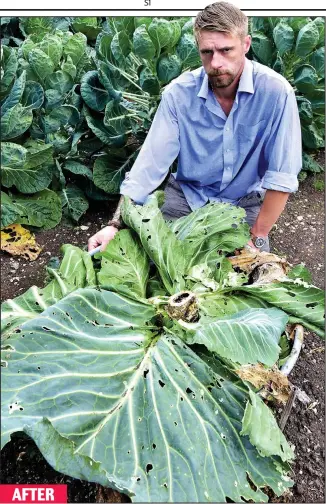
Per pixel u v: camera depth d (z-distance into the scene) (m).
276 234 4.05
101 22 4.91
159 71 3.47
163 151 3.02
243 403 2.11
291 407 2.67
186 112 2.97
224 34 2.56
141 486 1.79
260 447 1.92
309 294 2.46
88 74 3.71
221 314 2.40
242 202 3.28
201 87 2.88
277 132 2.91
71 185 3.97
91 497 2.25
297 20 4.07
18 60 3.55
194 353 2.18
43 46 3.56
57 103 3.61
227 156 3.03
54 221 3.76
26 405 1.86
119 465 1.83
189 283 2.51
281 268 2.63
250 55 4.41
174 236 2.58
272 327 2.21
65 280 2.50
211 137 2.99
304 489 2.49
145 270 2.62
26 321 2.22
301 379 3.02
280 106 2.85
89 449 1.83
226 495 1.86
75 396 1.93
